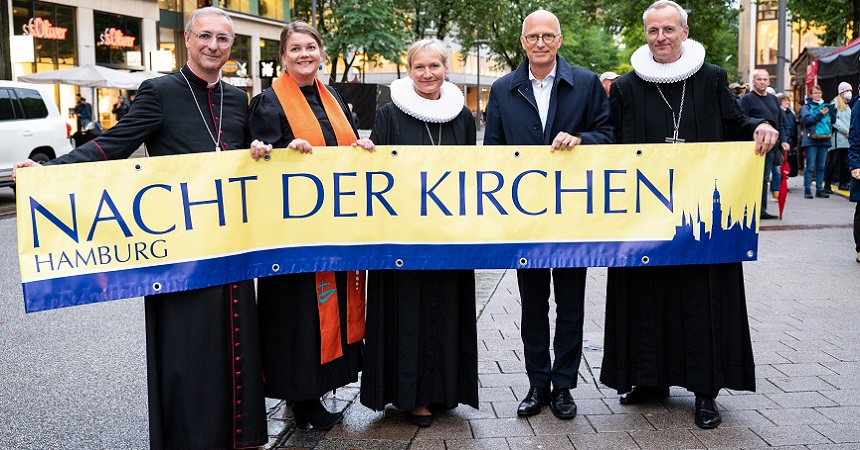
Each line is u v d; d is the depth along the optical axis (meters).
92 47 31.00
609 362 4.30
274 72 27.69
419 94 4.17
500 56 48.25
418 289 4.08
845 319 6.02
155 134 3.67
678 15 3.98
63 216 3.54
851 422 4.00
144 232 3.61
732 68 66.75
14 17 27.50
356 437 3.99
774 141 3.96
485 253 4.07
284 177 3.87
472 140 4.31
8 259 9.55
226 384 3.61
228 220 3.71
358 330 4.18
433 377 4.12
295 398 3.95
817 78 16.70
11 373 5.22
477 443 3.87
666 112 4.12
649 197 4.08
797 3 28.56
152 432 3.56
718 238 4.08
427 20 39.84
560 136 4.02
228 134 3.78
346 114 4.37
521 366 5.04
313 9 29.55
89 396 4.77
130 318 6.67
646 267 4.19
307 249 3.93
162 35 37.62
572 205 4.08
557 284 4.25
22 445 4.04
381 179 3.98
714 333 4.06
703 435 3.89
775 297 6.79
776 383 4.61
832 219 11.46
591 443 3.83
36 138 14.34
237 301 3.69
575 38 54.91
